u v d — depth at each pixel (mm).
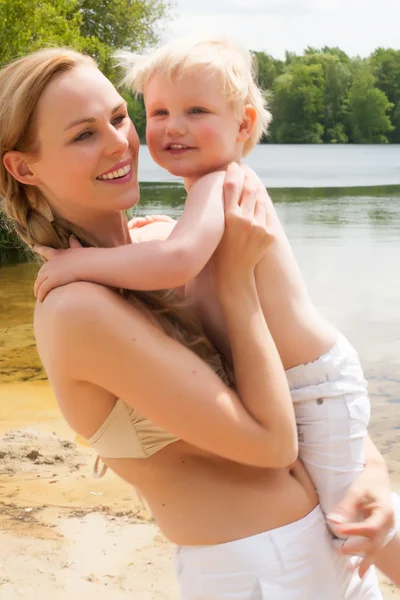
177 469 2139
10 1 15977
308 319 2363
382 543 2223
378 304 12188
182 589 2182
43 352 2066
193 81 2371
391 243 18984
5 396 7699
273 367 2082
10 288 13930
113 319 1965
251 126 2484
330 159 68688
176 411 1982
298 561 2127
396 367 8836
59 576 4145
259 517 2123
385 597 3977
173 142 2426
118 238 2320
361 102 102375
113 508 5062
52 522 4812
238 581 2078
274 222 2262
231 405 2016
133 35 26406
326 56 103188
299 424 2340
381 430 6840
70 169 2123
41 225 2230
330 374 2344
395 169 55500
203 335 2230
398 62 104938
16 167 2172
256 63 2574
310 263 15969
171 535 2178
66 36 18031
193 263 2029
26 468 5742
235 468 2143
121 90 2604
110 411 2121
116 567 4258
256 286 2309
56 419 6992
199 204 2125
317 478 2305
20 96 2100
